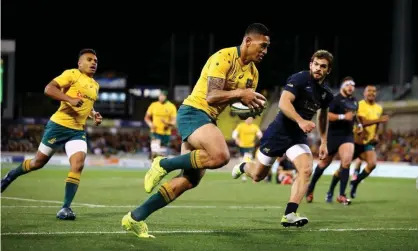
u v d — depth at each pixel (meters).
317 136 75.44
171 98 97.75
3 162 64.06
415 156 68.88
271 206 23.50
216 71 13.22
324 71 16.05
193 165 13.01
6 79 84.75
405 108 77.00
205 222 17.28
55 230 14.72
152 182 13.41
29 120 84.38
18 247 12.16
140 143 86.56
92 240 13.16
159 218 18.06
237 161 70.06
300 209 22.61
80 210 20.20
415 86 82.62
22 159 65.00
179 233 14.63
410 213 21.31
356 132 27.19
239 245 13.06
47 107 98.06
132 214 13.45
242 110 13.62
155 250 12.11
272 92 98.06
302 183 15.47
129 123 88.88
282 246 13.09
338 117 24.92
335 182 26.05
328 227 16.69
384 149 71.62
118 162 68.31
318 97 16.34
